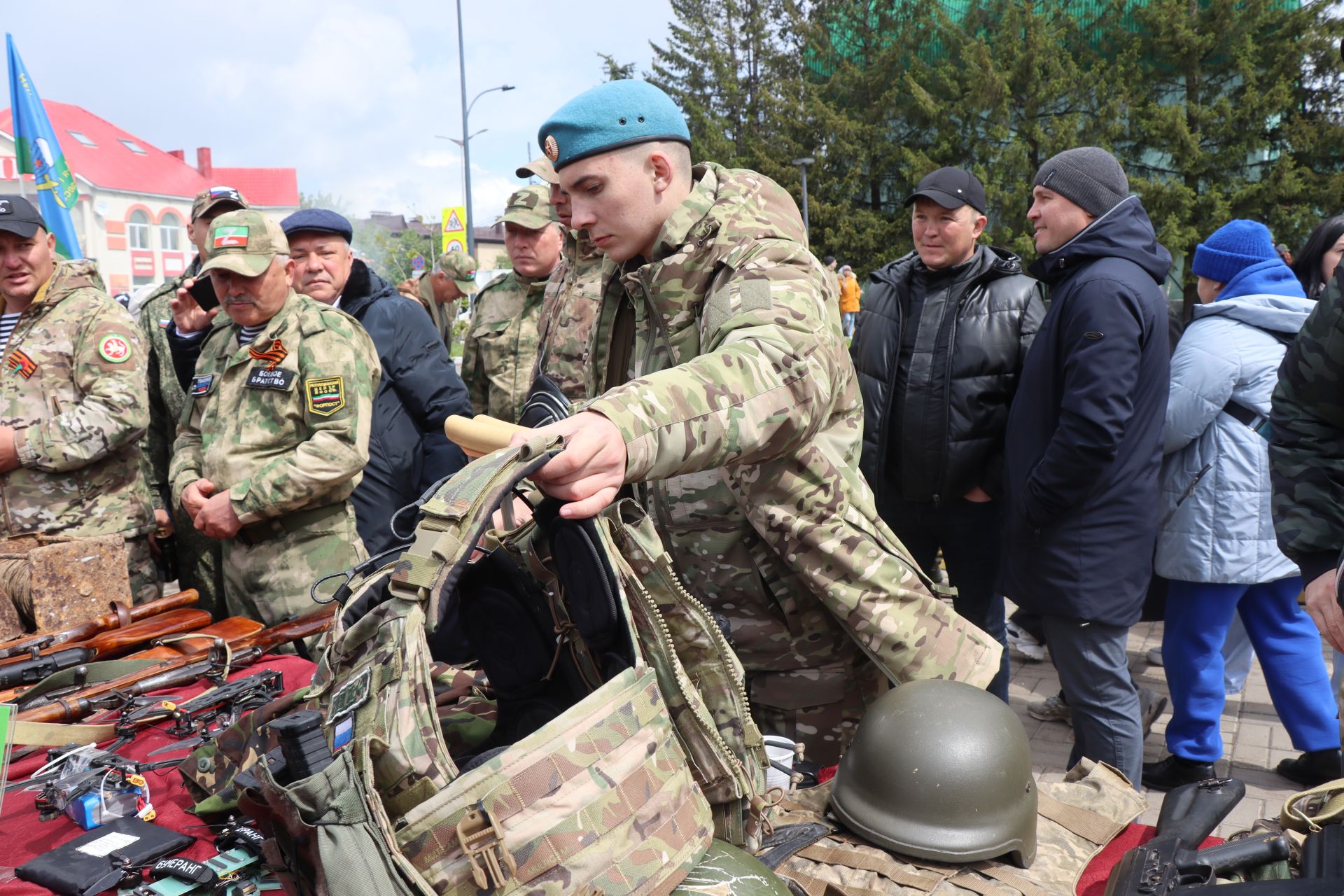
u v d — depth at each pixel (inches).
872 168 1366.9
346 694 42.1
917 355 134.0
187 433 124.3
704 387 49.8
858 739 63.5
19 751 73.4
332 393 114.7
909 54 1384.1
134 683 82.4
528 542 50.9
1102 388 101.3
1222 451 119.6
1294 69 1145.4
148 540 137.8
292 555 117.8
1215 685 125.6
